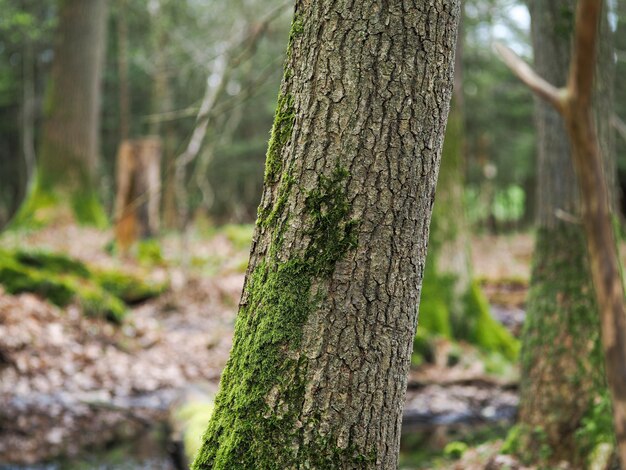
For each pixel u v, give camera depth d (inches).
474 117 927.0
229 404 96.0
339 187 88.4
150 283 442.0
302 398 90.3
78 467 215.5
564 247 200.4
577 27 29.8
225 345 374.6
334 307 89.2
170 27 936.3
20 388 287.0
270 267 93.0
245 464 92.2
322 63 88.7
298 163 90.6
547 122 203.9
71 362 316.5
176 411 254.4
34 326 328.8
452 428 275.6
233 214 1069.1
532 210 1105.4
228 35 729.6
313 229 89.5
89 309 359.9
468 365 341.1
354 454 90.0
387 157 87.6
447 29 89.4
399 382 92.3
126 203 552.1
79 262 412.2
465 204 377.7
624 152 845.8
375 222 88.2
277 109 94.8
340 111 88.0
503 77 858.8
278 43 832.9
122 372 319.3
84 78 689.6
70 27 687.7
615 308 29.9
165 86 958.4
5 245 520.4
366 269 88.6
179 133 1107.9
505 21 457.1
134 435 251.8
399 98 87.3
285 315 90.9
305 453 90.0
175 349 360.8
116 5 952.3
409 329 92.0
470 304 369.1
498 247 784.3
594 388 192.7
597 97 186.1
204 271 502.9
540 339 201.6
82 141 687.7
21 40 997.2
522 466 196.2
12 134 1166.3
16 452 226.2
